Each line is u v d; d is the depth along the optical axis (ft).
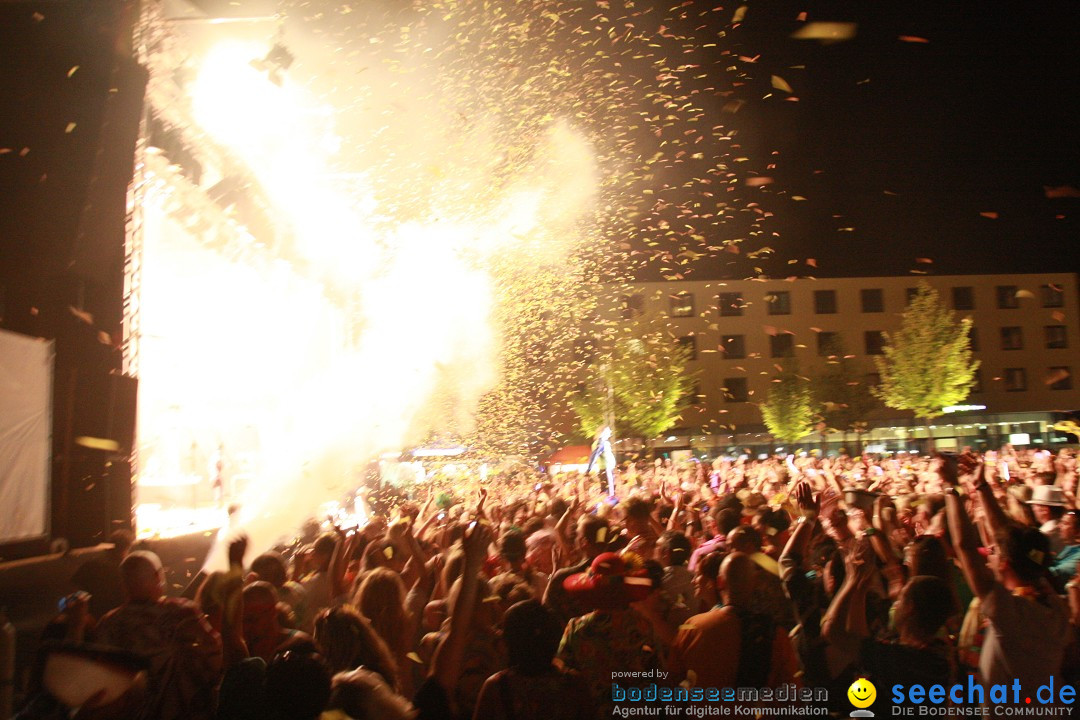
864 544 15.72
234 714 10.89
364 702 11.18
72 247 28.19
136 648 13.71
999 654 14.16
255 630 13.87
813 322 186.39
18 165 27.84
